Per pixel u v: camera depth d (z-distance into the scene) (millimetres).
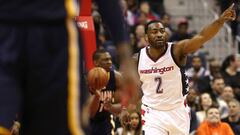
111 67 10414
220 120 14977
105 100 10258
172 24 24094
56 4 3873
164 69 10336
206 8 24641
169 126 10398
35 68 3795
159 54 10336
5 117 3643
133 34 20094
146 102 10578
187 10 24922
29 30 3822
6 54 3764
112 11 3857
